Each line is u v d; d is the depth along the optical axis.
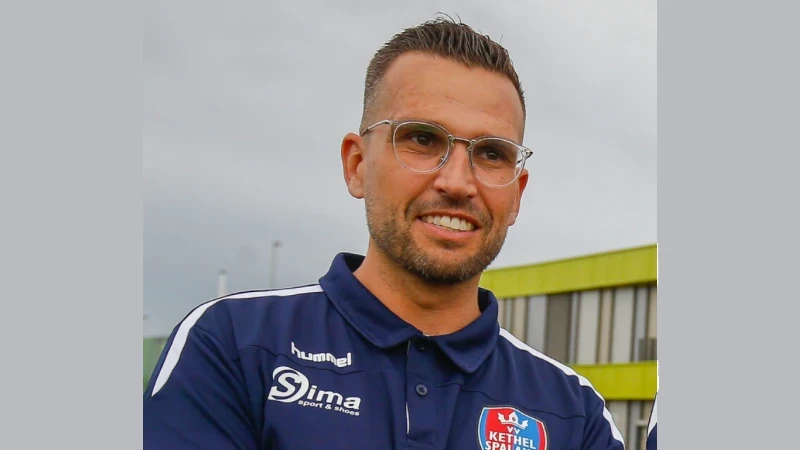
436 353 1.92
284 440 1.76
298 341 1.90
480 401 1.92
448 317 2.00
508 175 1.93
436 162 1.86
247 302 1.96
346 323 1.94
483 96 1.91
